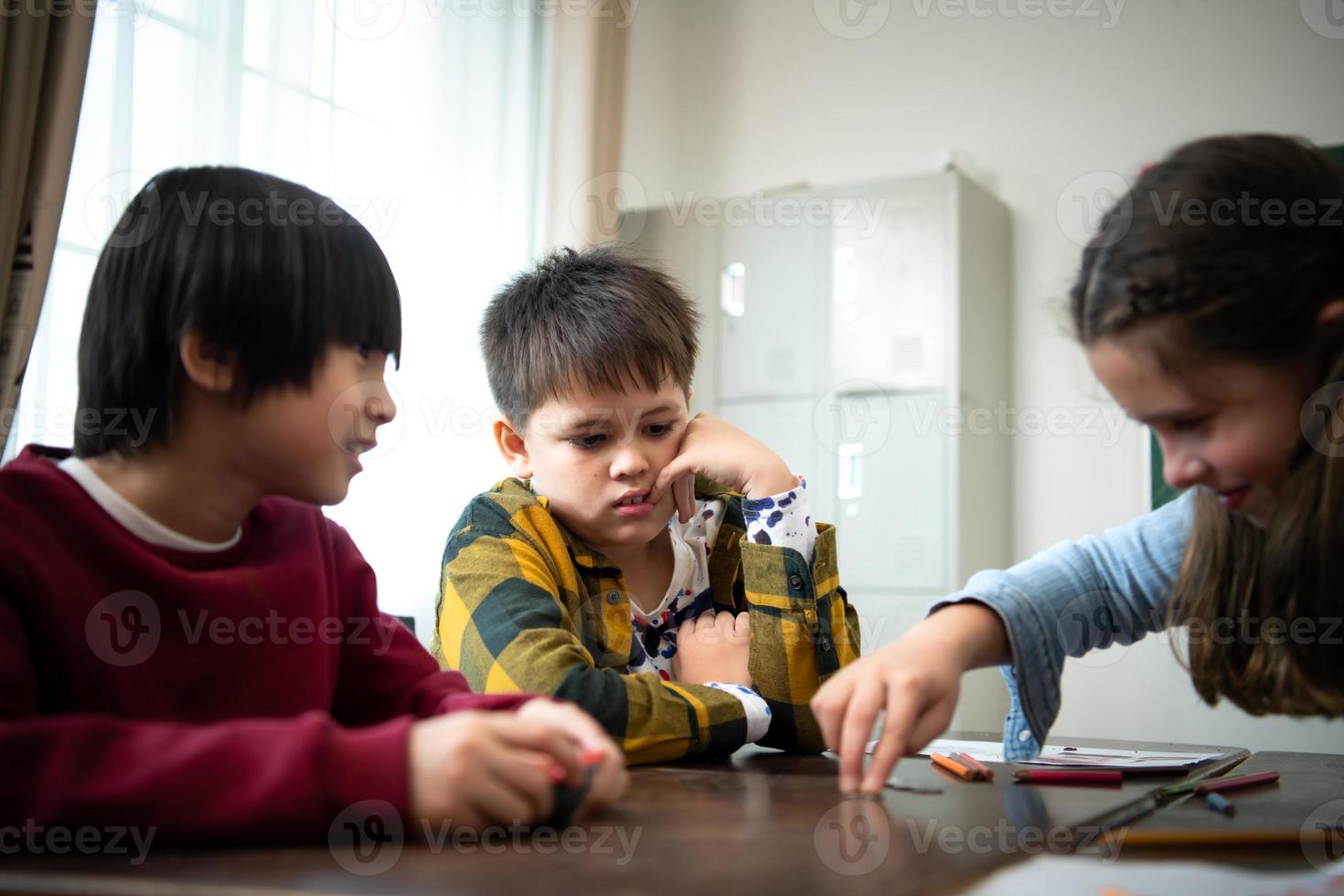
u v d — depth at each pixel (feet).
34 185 4.59
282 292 2.22
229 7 6.13
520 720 1.94
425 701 2.58
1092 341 2.23
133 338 2.18
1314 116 8.95
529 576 3.30
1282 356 2.06
